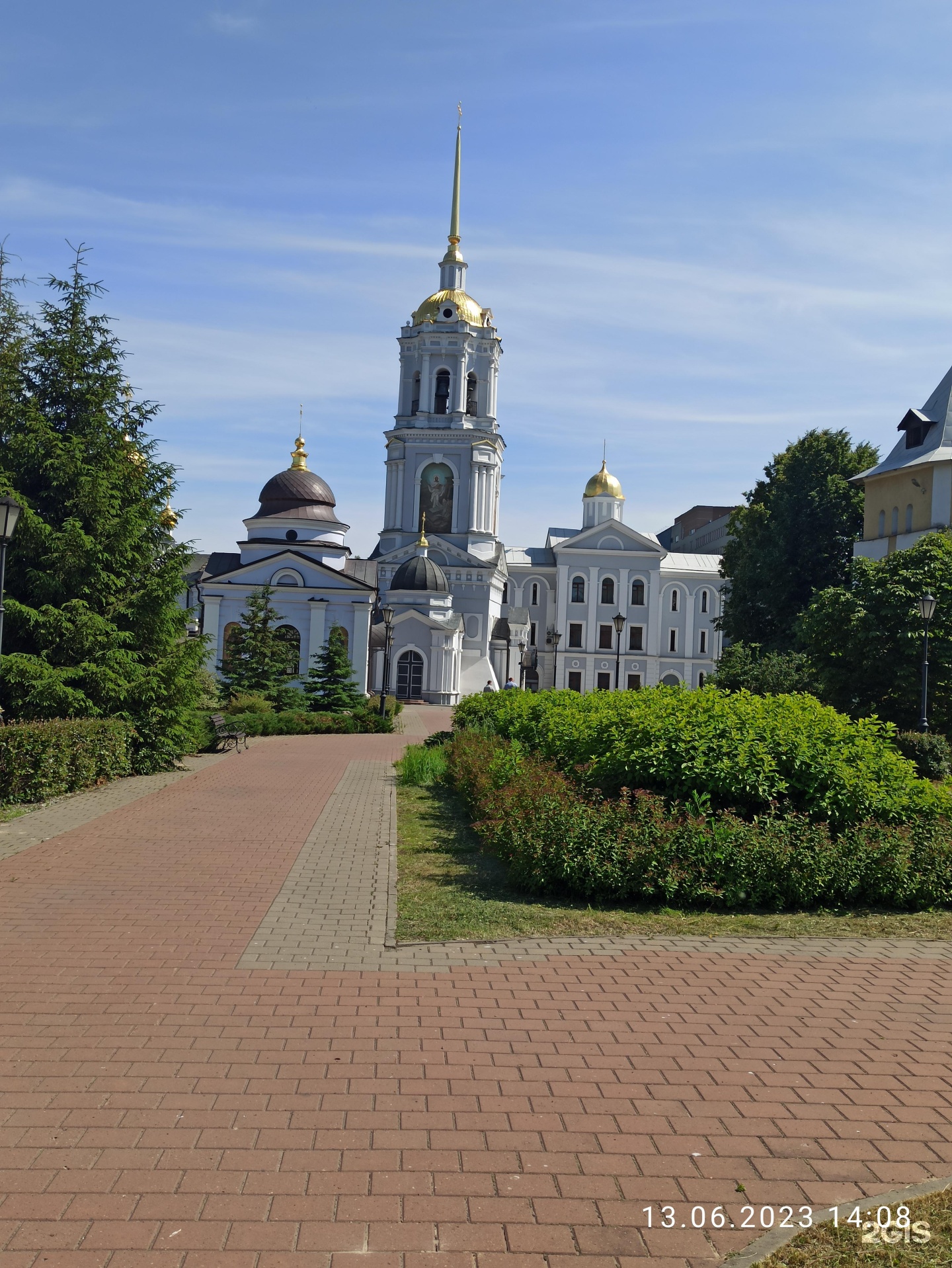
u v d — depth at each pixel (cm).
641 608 8188
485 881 1086
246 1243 407
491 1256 404
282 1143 487
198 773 2106
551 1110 530
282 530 5794
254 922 898
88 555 1959
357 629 5412
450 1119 517
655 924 912
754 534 5053
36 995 691
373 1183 454
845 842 1000
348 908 959
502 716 2144
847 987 747
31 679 1845
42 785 1596
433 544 6712
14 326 2300
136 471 2092
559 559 8169
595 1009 689
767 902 978
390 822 1520
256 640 4244
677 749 1118
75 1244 404
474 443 6869
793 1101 548
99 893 998
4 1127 497
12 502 1453
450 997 706
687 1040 634
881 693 3069
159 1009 668
